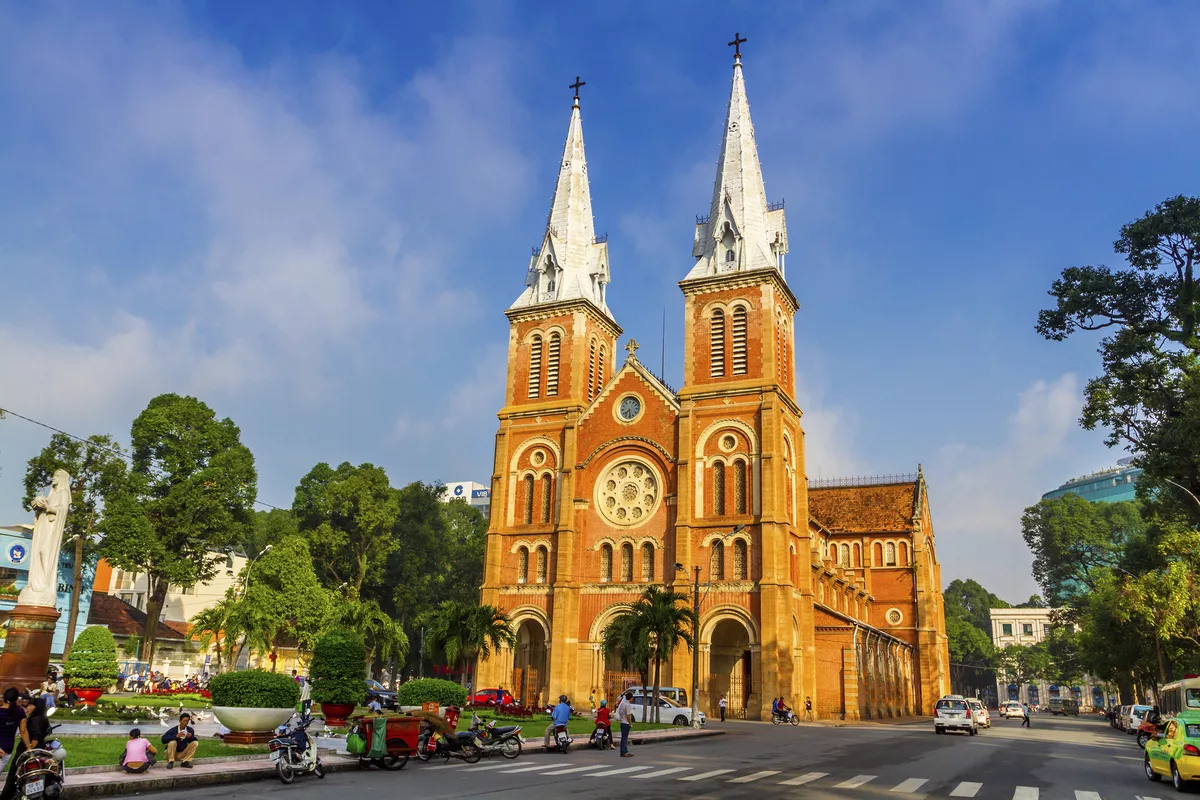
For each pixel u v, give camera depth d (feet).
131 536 214.28
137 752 70.85
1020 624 616.39
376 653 272.72
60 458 222.69
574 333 237.04
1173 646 225.35
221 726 112.68
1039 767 103.30
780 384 219.41
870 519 316.81
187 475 235.81
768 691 188.03
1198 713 85.05
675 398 219.82
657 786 75.87
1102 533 331.77
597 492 220.64
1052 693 582.76
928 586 305.73
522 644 223.10
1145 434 153.79
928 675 293.43
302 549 232.94
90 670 128.88
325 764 82.23
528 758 101.50
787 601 193.77
